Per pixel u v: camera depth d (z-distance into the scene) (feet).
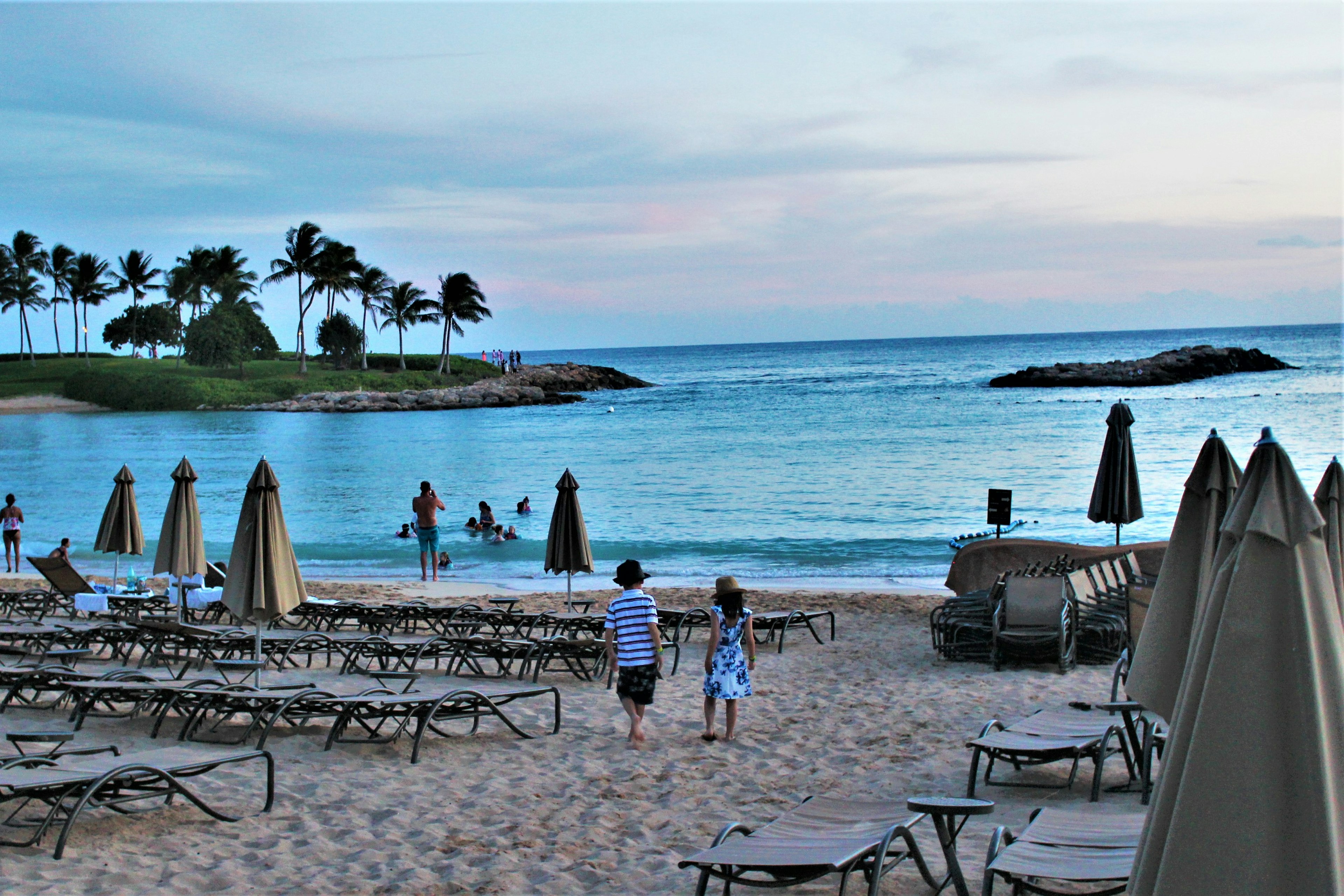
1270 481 9.25
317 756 24.26
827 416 186.09
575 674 34.37
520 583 59.67
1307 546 9.08
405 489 103.96
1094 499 43.96
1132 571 42.45
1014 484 95.86
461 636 40.50
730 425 174.91
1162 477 93.81
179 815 19.72
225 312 308.19
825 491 94.73
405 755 24.52
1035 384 265.75
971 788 20.66
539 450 142.00
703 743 26.02
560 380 330.95
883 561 65.10
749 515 83.15
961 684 32.37
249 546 28.73
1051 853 13.44
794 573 61.72
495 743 25.86
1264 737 8.63
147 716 27.68
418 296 322.55
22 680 26.94
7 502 64.64
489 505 81.51
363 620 43.27
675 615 40.22
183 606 38.60
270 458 137.18
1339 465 12.89
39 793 17.29
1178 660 11.73
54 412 266.57
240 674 34.14
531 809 20.51
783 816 15.75
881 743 25.68
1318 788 8.41
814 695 31.37
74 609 46.34
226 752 19.93
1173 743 9.29
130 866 16.85
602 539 73.77
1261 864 8.42
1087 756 20.70
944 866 16.66
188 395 269.03
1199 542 12.01
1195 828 8.67
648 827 19.45
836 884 15.90
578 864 17.35
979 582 44.11
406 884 16.38
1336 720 8.58
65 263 341.82
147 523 84.89
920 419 171.73
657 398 273.33
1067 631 34.78
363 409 262.06
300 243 294.46
